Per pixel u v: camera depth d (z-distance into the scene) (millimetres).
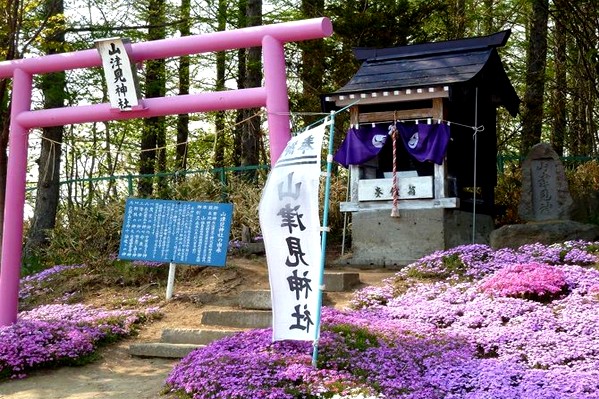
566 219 13836
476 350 8406
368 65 14953
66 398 8078
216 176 17688
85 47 17375
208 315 10844
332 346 8023
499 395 6668
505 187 16750
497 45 14273
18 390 8500
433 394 6996
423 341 8508
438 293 10758
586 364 7410
